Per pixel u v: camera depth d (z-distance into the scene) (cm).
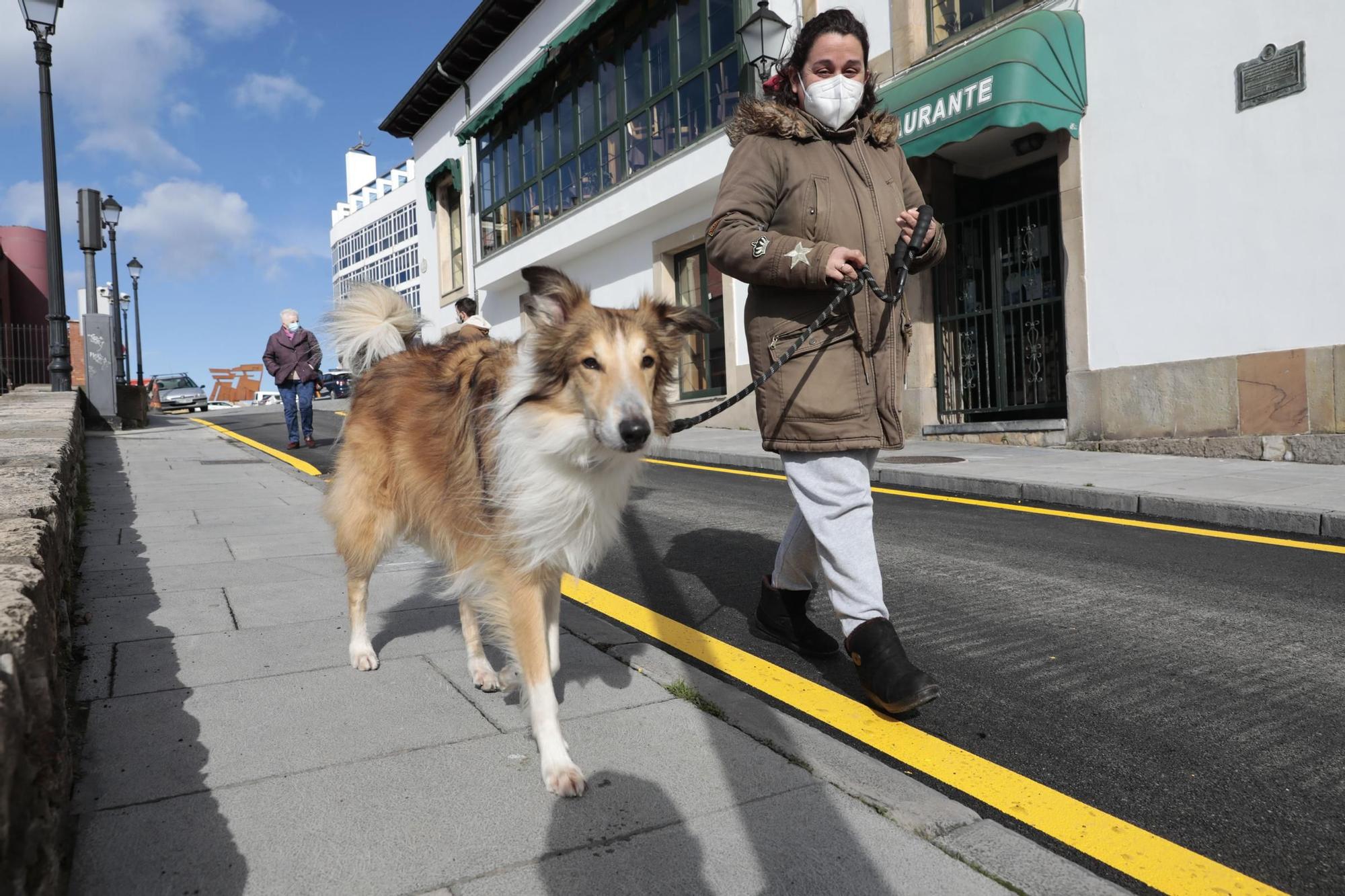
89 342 1498
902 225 301
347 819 223
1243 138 832
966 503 730
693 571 510
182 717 287
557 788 236
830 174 300
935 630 394
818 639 359
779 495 780
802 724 282
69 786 229
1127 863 213
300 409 1255
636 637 385
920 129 1003
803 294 299
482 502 285
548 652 289
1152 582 465
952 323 1192
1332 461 785
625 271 1694
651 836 215
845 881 197
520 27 1925
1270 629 383
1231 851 218
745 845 211
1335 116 769
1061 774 259
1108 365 960
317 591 444
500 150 2109
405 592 449
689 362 1584
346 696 308
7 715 143
